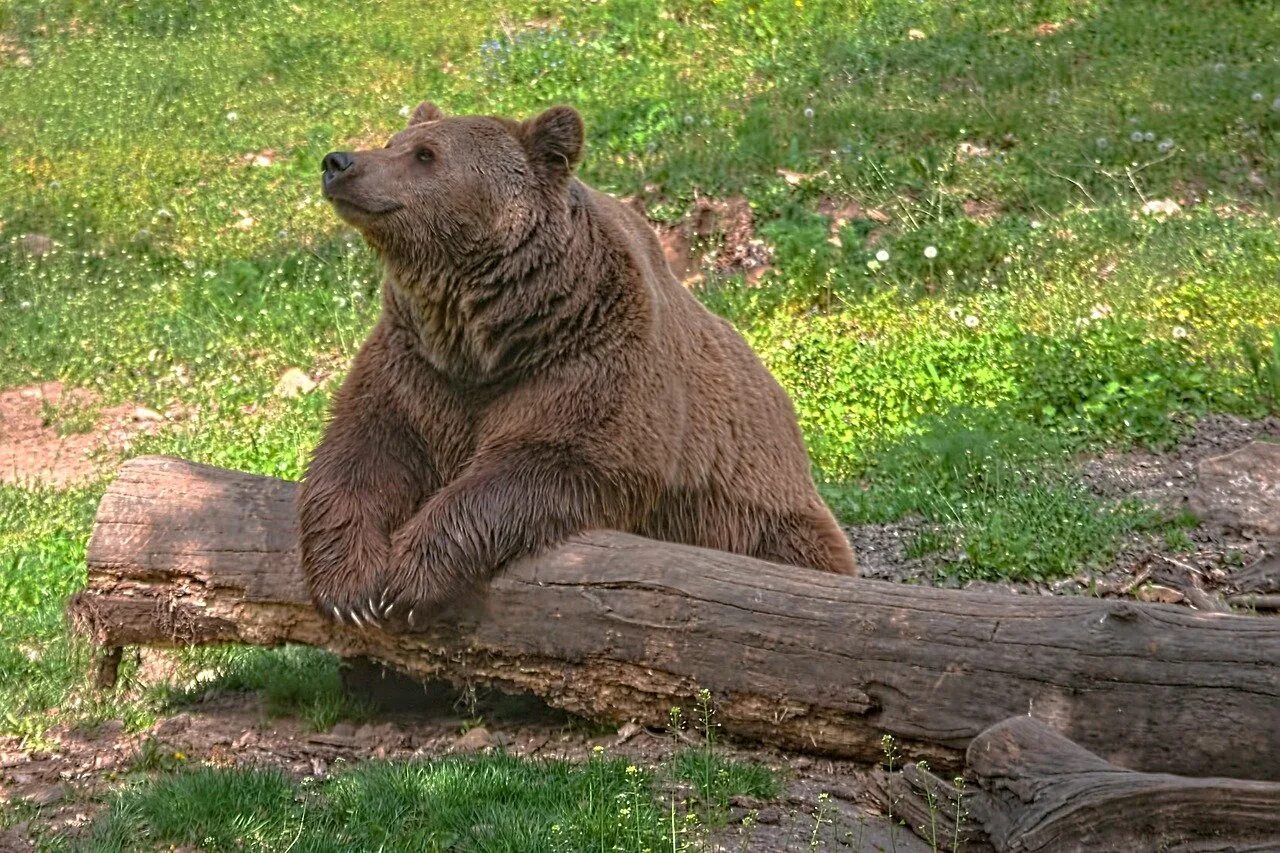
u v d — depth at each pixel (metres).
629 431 8.07
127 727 8.27
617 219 8.75
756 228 16.83
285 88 22.62
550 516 7.78
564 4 24.36
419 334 8.40
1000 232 16.28
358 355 8.70
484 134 8.31
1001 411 12.84
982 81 19.92
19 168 20.28
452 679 8.00
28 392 15.35
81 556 10.92
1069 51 20.56
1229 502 11.09
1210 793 5.99
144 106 22.25
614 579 7.51
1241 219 16.19
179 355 15.81
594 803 6.83
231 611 8.26
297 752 7.92
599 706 7.74
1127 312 14.38
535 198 8.20
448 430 8.47
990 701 6.80
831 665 7.08
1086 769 6.20
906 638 6.96
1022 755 6.34
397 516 8.28
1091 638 6.67
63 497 12.45
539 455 7.91
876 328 14.94
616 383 8.12
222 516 8.28
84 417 14.49
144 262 17.80
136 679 8.97
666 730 7.71
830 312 15.59
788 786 7.21
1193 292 14.54
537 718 8.26
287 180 19.62
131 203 19.22
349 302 16.36
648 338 8.27
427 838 6.61
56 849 6.54
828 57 21.22
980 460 11.98
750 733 7.46
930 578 10.57
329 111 21.70
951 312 14.96
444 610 7.79
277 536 8.18
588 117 19.62
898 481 11.98
